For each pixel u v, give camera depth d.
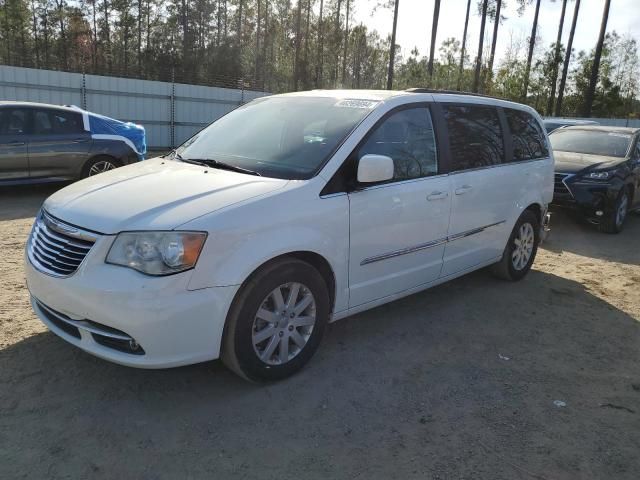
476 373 3.79
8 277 5.06
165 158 4.36
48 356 3.63
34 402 3.13
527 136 5.72
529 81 37.62
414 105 4.31
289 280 3.34
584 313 5.08
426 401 3.39
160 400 3.23
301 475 2.67
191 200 3.14
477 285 5.69
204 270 2.94
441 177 4.41
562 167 8.75
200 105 20.12
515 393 3.55
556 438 3.09
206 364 3.67
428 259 4.43
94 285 2.89
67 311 3.06
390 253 4.02
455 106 4.75
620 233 8.92
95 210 3.13
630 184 8.98
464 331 4.50
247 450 2.84
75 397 3.21
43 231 3.35
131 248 2.90
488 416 3.27
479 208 4.87
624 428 3.22
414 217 4.14
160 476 2.61
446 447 2.95
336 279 3.65
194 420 3.06
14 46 50.69
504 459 2.88
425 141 4.34
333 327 4.42
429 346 4.17
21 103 8.89
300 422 3.10
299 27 47.12
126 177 3.66
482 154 4.95
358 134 3.80
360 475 2.70
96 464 2.67
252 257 3.09
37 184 9.89
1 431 2.86
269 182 3.43
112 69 46.75
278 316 3.36
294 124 4.12
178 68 47.41
